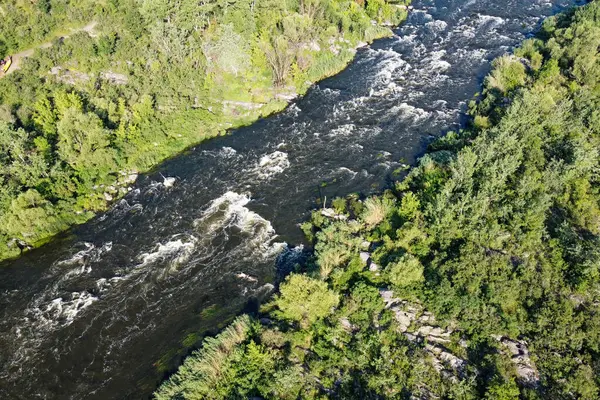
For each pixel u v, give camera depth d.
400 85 114.12
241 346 54.81
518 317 53.19
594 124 81.25
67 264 72.56
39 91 97.06
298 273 65.12
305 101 112.12
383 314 55.66
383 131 97.69
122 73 109.06
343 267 64.75
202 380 51.53
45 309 65.25
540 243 60.75
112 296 66.69
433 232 64.56
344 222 72.75
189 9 111.75
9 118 86.25
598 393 45.12
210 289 66.62
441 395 47.16
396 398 47.38
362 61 128.00
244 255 71.62
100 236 77.50
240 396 49.34
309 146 95.62
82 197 83.38
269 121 105.94
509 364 48.16
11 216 74.25
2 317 64.44
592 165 70.75
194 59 113.88
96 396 54.31
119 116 96.19
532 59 108.69
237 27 117.19
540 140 77.06
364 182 84.00
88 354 59.00
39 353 59.41
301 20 118.50
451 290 55.03
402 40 137.62
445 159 80.94
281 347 54.69
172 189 86.94
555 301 53.22
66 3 124.00
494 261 57.66
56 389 55.31
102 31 117.94
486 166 71.00
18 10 115.81
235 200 82.88
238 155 95.19
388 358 50.81
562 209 66.38
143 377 55.94
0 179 75.75
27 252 75.44
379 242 67.81
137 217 81.06
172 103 104.06
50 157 85.00
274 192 84.06
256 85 112.94
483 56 122.94
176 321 62.44
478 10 152.12
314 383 50.22
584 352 48.84
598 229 62.81
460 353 50.94
